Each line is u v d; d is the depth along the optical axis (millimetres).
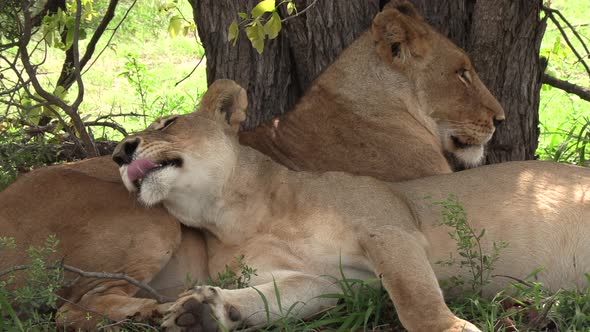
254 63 10086
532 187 7824
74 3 11734
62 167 7957
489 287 7602
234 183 7789
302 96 9312
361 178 7742
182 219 7797
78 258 7449
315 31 9938
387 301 7250
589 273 7629
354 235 7398
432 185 8023
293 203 7684
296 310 7344
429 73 9258
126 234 7523
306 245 7559
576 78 17938
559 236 7629
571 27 11969
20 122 11172
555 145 12633
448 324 6559
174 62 19875
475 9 9875
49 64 18891
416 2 10094
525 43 9961
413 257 7082
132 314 7031
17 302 7273
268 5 8766
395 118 9188
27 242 7418
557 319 6852
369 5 9984
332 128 9086
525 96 10094
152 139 7496
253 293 7152
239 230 7770
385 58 9195
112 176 8047
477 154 9523
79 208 7566
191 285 7664
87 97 17156
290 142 9039
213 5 10039
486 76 9914
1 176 9812
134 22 21031
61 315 7078
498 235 7664
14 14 10328
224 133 7875
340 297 7285
